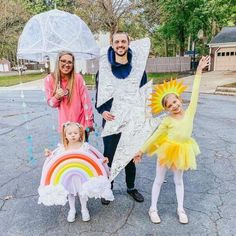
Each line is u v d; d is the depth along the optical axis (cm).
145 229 274
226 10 1612
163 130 277
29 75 2856
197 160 446
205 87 1569
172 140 275
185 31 2816
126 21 2170
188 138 275
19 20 2767
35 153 493
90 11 2078
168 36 2880
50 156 283
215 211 304
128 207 312
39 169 423
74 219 290
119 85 294
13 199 336
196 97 274
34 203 326
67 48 348
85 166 272
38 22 356
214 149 498
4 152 502
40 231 276
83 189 268
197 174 395
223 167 419
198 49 3244
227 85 1509
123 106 294
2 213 308
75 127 280
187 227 277
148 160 448
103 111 300
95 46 388
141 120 293
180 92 278
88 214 289
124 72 295
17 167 432
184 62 2702
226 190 349
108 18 2039
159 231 271
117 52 286
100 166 276
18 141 571
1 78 2630
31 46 350
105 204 317
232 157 459
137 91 294
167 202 321
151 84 294
